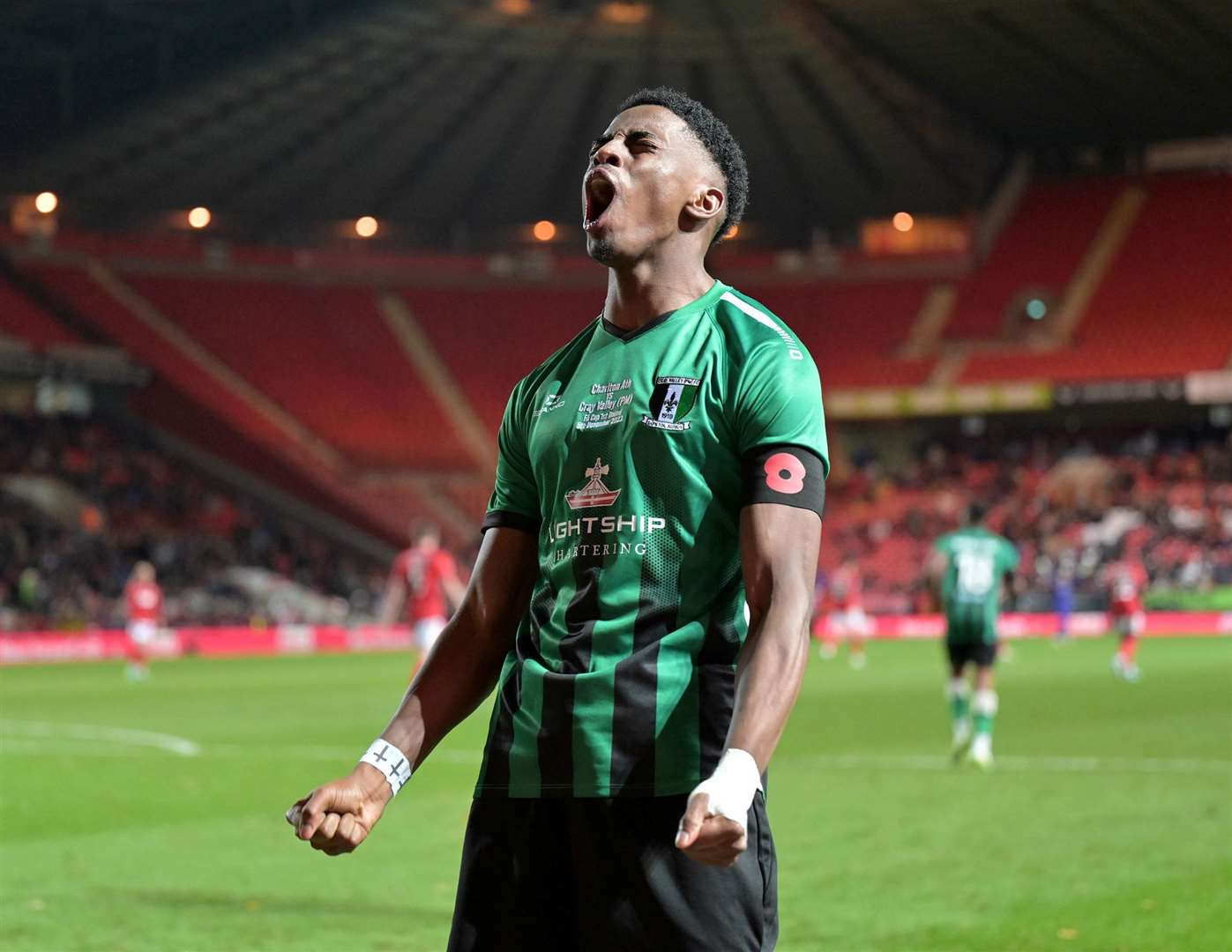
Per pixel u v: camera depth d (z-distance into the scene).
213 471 59.97
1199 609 52.69
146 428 60.59
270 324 64.00
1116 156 66.56
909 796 14.09
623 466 3.51
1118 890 9.61
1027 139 63.69
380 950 8.26
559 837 3.47
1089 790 14.33
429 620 25.45
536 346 65.62
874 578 58.00
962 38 50.09
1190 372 58.09
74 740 20.64
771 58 55.59
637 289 3.69
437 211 66.44
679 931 3.29
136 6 46.25
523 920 3.46
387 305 66.38
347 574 58.34
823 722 22.12
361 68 54.06
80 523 54.25
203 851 11.54
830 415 62.41
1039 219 66.44
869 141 61.31
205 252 64.19
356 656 47.09
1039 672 33.16
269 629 50.22
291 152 59.78
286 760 18.05
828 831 12.09
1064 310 62.53
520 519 3.88
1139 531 57.00
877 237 68.19
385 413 62.44
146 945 8.39
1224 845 11.16
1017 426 63.78
